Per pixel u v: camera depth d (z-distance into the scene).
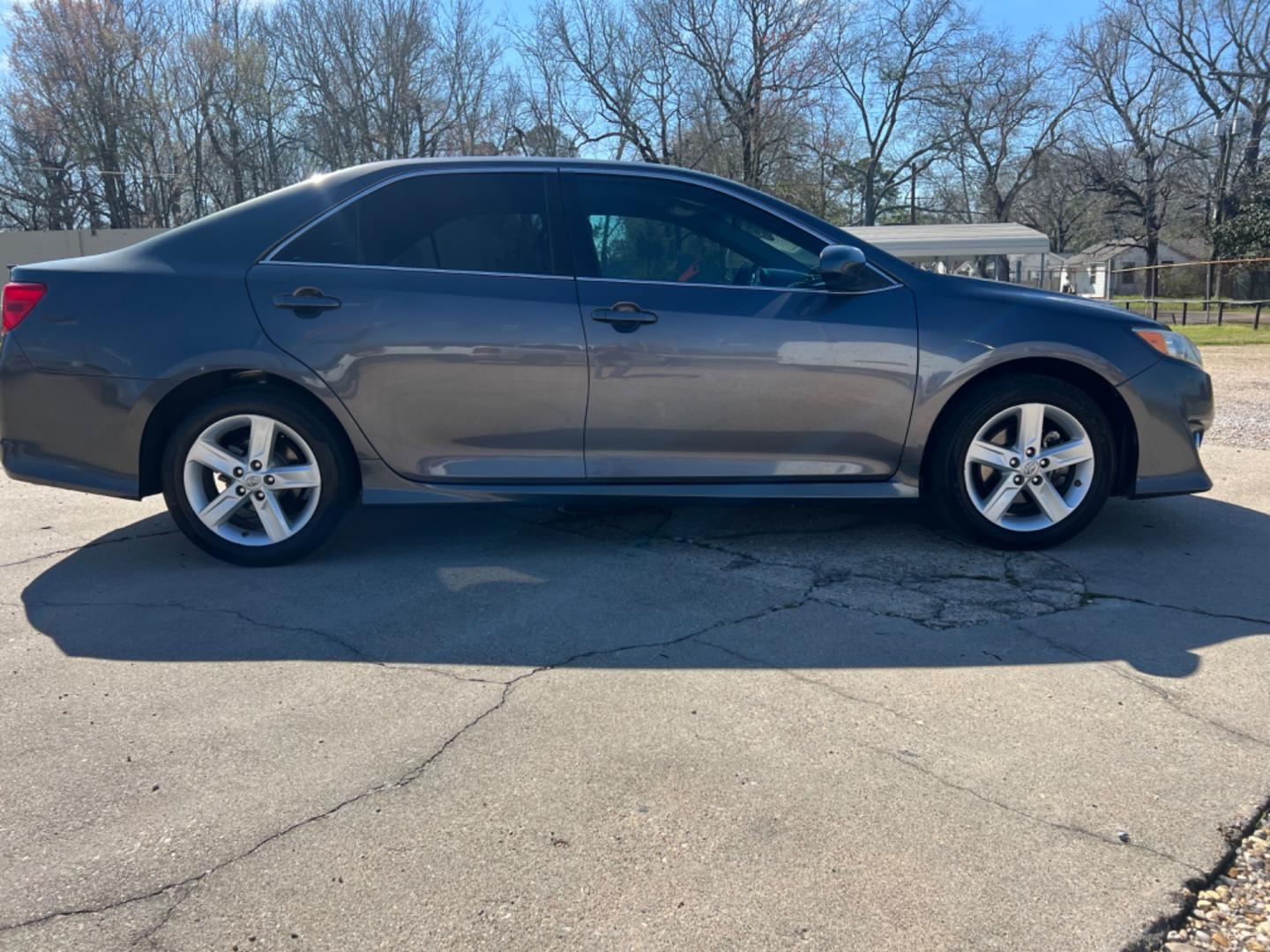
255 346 3.80
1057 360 3.96
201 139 39.97
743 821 2.19
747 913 1.90
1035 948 1.81
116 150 38.41
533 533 4.47
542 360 3.87
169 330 3.80
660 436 3.96
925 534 4.39
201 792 2.32
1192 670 2.96
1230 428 7.29
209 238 3.93
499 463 3.99
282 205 3.96
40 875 2.02
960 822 2.18
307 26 36.97
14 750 2.53
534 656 3.09
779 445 3.99
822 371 3.92
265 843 2.12
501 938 1.83
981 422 3.97
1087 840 2.12
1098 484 4.05
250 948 1.81
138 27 37.81
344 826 2.18
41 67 36.72
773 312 3.92
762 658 3.06
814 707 2.72
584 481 4.02
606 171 4.08
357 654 3.12
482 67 37.62
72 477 3.88
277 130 39.31
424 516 4.81
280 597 3.65
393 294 3.86
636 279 3.96
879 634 3.24
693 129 37.12
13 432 3.85
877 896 1.94
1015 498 4.08
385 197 3.99
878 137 45.69
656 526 4.57
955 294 4.02
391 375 3.86
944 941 1.82
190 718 2.69
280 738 2.58
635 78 36.59
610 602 3.55
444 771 2.40
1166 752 2.48
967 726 2.61
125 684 2.91
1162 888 1.97
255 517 4.11
